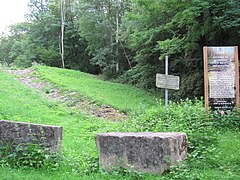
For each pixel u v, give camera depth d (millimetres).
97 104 16938
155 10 20672
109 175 5312
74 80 24422
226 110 8797
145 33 22172
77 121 12898
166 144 5387
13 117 11539
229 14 14117
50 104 15734
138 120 9594
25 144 5949
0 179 4742
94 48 34812
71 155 6766
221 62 8883
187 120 8336
